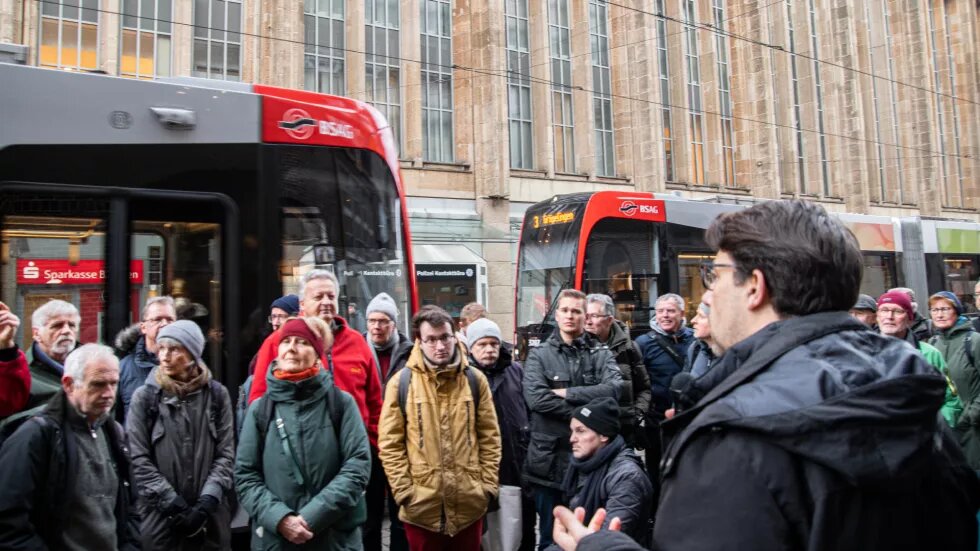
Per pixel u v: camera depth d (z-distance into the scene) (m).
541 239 13.95
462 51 24.42
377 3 23.34
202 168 5.81
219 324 5.77
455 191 24.05
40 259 5.22
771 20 31.81
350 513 4.29
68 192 5.33
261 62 20.78
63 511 3.36
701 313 5.88
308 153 6.37
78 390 3.46
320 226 6.36
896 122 36.38
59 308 4.67
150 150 5.64
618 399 5.53
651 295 13.45
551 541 5.41
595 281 13.15
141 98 5.67
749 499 1.35
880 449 1.29
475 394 4.96
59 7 18.20
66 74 5.47
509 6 25.72
